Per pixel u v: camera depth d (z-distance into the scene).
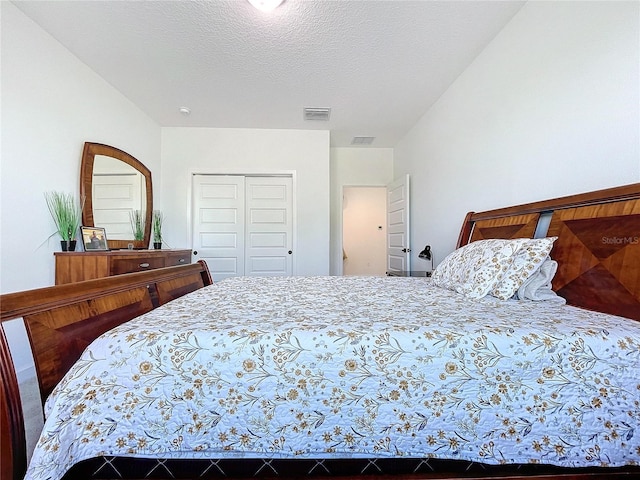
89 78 2.64
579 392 0.82
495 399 0.81
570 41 1.55
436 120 3.26
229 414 0.80
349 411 0.81
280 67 2.62
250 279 2.15
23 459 0.71
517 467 0.82
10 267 1.94
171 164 4.02
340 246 4.98
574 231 1.35
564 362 0.83
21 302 0.74
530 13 1.83
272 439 0.80
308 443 0.80
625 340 0.85
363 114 3.62
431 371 0.82
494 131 2.21
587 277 1.23
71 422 0.73
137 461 0.80
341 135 4.38
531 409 0.81
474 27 2.10
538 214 1.64
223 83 2.89
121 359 0.80
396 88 2.98
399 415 0.81
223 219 4.17
